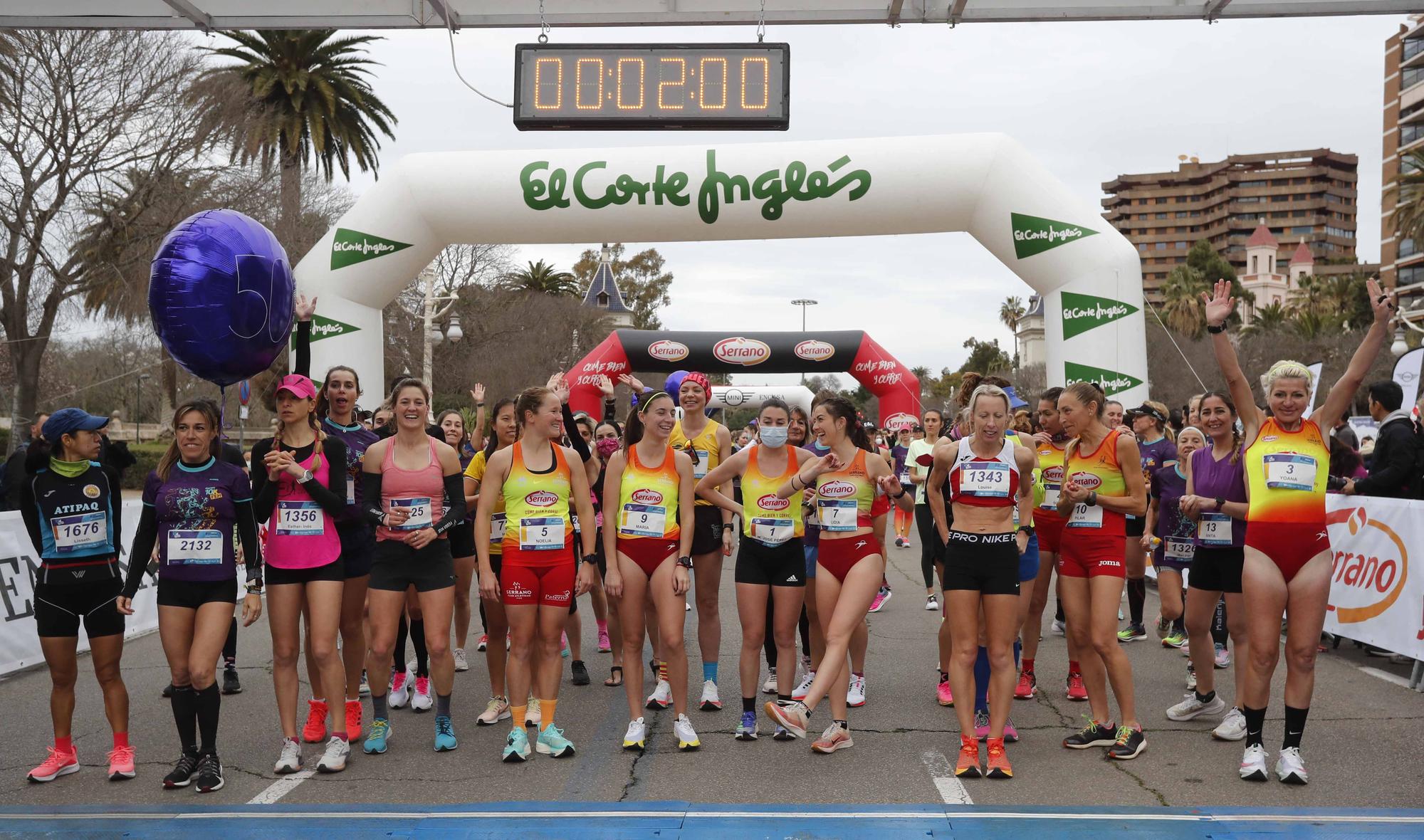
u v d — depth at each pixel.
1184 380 44.31
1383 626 7.35
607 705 6.80
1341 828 4.36
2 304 25.70
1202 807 4.66
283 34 26.28
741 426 47.38
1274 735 5.87
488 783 5.11
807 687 6.85
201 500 5.11
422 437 5.57
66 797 4.96
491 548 6.97
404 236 12.20
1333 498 8.13
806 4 7.30
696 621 9.95
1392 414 7.64
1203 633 6.07
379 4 7.48
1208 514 5.87
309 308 6.09
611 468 5.77
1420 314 19.27
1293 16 7.27
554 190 11.78
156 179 25.23
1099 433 5.56
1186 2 7.27
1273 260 118.75
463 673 7.77
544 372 38.69
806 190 11.55
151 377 48.53
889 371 16.30
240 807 4.76
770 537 5.76
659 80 7.20
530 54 7.23
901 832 4.36
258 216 25.94
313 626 5.34
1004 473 5.17
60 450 5.25
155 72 24.20
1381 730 5.94
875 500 5.86
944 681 6.64
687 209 11.70
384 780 5.18
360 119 28.86
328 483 5.41
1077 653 5.68
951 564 5.24
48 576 5.23
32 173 24.36
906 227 11.88
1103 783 5.04
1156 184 135.12
